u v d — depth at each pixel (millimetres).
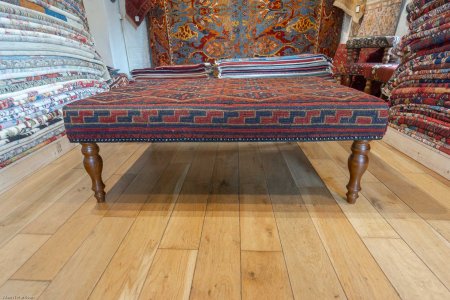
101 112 906
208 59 2703
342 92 1017
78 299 662
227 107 895
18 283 709
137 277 722
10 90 1224
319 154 1546
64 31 1687
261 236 872
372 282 694
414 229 894
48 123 1433
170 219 970
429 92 1359
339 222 937
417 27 1490
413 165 1359
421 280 698
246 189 1172
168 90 1163
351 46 2385
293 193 1132
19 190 1181
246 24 2561
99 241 862
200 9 2514
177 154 1586
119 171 1371
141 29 2662
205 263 764
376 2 2328
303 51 2656
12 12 1294
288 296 659
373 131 894
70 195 1142
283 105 889
